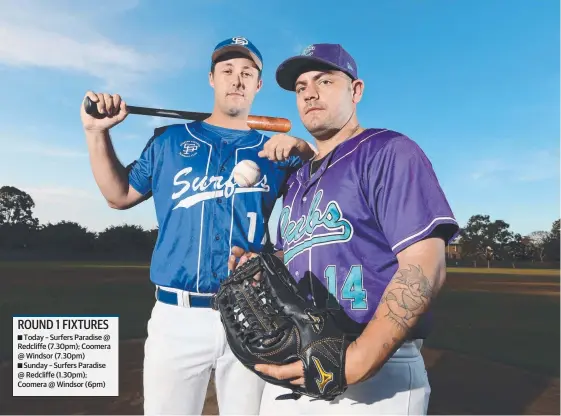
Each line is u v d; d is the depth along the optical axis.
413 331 1.55
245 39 2.93
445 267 1.58
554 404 5.03
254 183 2.78
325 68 1.96
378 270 1.74
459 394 5.43
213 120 3.08
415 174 1.62
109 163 2.85
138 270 33.28
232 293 1.79
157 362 2.69
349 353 1.42
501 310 14.34
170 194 2.83
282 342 1.52
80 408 4.76
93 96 2.67
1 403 4.91
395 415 1.71
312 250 1.85
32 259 49.44
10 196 72.06
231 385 2.71
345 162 1.82
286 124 3.06
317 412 1.82
